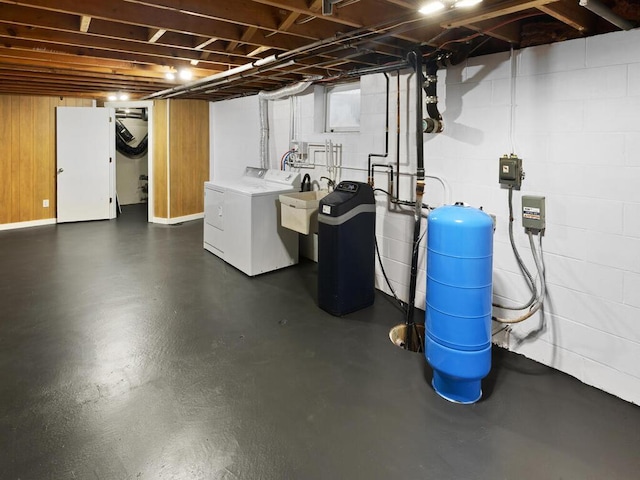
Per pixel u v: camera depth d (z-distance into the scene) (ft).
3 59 12.39
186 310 11.57
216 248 16.76
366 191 11.29
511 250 9.02
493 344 9.73
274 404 7.48
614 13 6.39
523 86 8.43
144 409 7.27
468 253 7.00
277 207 14.85
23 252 16.90
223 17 7.82
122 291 12.87
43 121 21.54
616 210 7.36
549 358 8.70
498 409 7.40
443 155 10.30
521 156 8.61
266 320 11.00
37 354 9.02
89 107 22.56
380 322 10.91
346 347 9.60
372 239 11.59
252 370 8.59
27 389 7.76
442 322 7.37
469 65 9.41
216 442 6.51
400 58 10.71
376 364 8.89
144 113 29.12
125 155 28.91
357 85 14.35
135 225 22.47
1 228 20.74
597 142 7.47
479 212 7.37
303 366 8.78
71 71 14.21
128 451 6.27
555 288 8.39
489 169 9.25
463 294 7.09
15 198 21.06
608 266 7.56
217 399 7.61
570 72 7.70
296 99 16.26
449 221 7.12
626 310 7.41
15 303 11.72
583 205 7.78
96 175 23.06
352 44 9.59
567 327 8.30
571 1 6.84
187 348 9.46
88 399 7.51
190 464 6.05
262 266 14.71
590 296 7.88
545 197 8.31
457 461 6.19
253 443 6.50
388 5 8.21
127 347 9.45
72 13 7.45
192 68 13.93
